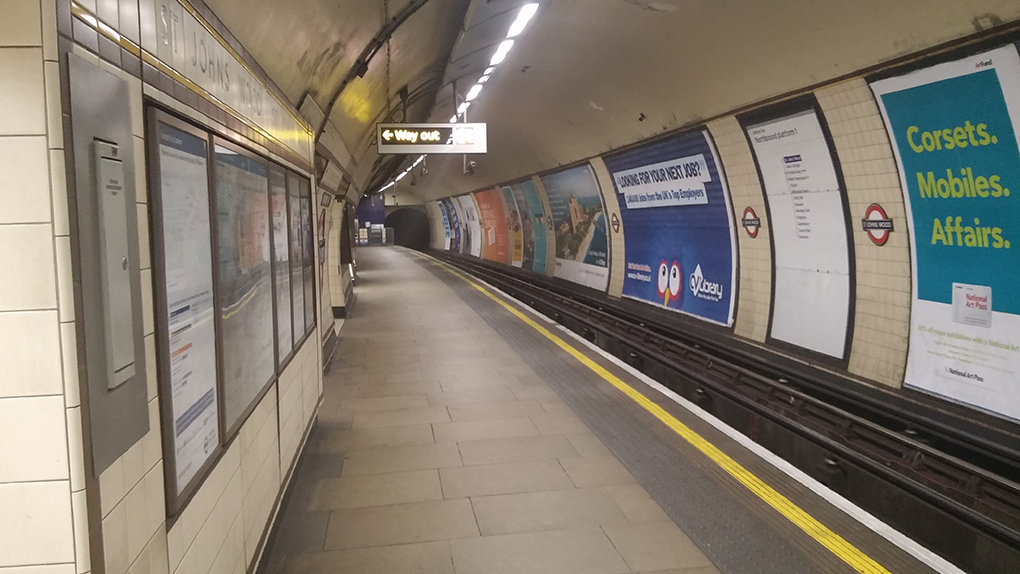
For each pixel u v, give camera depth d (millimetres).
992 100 5238
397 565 3475
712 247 10758
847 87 6504
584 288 17969
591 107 11523
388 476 4680
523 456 5047
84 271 1497
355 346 9648
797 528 3807
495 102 14211
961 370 6109
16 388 1442
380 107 10617
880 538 3682
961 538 4598
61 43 1415
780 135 7930
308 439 5262
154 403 1903
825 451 6098
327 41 5219
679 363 9578
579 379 7465
